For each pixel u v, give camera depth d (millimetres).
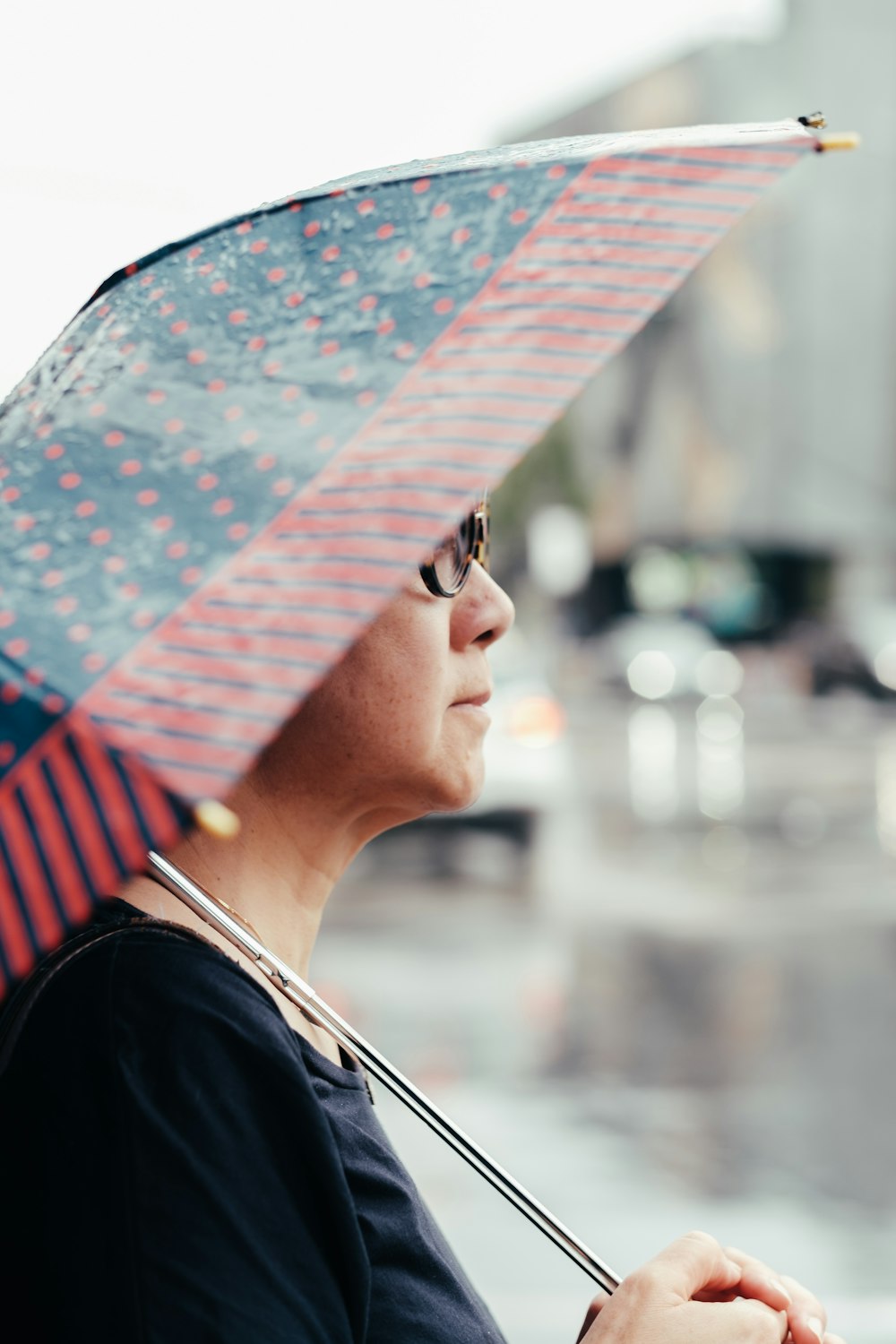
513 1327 5254
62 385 1188
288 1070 1203
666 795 22219
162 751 851
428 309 1066
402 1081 1424
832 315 58656
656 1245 6117
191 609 938
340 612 904
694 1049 8984
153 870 1331
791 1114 7805
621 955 11578
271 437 1036
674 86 60312
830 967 11336
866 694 37875
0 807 868
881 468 58938
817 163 58000
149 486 1041
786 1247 6082
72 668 913
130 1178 1147
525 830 15461
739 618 54719
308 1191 1203
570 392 966
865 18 57094
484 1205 6477
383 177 1233
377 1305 1316
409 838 15539
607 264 1031
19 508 1066
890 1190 6719
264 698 874
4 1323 1178
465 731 1508
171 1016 1191
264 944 1454
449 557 1438
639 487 65375
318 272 1149
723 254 60344
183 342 1150
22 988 1218
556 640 68000
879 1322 5336
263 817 1451
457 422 967
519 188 1114
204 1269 1128
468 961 11273
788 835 18219
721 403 60531
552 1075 8398
